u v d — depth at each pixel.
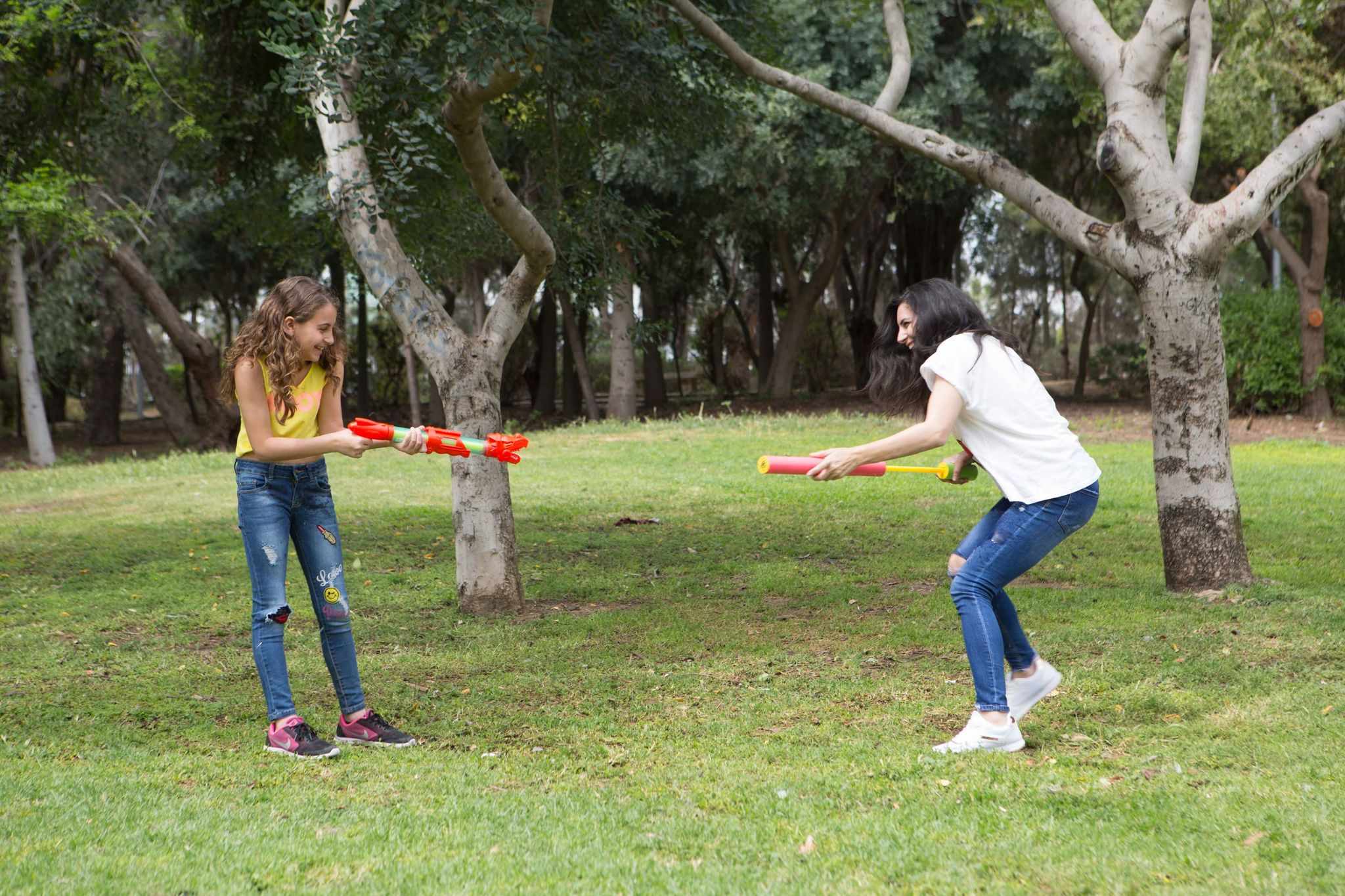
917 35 19.61
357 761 4.22
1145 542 9.07
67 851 3.11
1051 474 3.96
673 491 12.84
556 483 13.65
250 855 3.08
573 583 8.12
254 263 28.16
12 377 33.38
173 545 9.95
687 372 47.19
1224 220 6.63
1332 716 4.30
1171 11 6.74
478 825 3.34
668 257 29.02
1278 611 6.32
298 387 4.36
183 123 11.59
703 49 8.64
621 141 11.84
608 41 8.40
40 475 17.25
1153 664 5.32
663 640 6.29
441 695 5.30
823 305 34.53
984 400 3.96
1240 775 3.62
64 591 8.11
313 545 4.47
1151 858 2.92
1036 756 4.01
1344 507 10.36
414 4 6.46
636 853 3.10
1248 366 19.95
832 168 20.47
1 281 23.92
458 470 7.26
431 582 8.23
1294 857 2.87
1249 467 13.34
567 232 9.01
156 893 2.79
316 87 6.55
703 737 4.46
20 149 12.28
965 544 4.31
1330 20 16.42
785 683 5.29
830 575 8.11
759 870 2.93
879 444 3.86
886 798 3.54
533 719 4.80
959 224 28.70
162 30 13.91
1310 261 19.42
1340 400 20.02
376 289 7.30
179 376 38.91
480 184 6.68
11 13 10.71
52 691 5.48
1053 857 2.95
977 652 4.07
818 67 19.52
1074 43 7.16
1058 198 7.45
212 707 5.12
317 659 6.07
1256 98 16.78
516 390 34.78
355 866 3.01
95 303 25.14
